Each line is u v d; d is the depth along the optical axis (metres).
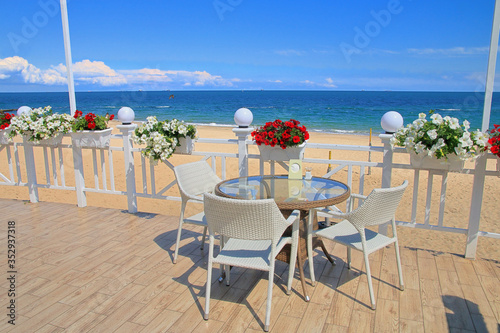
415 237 4.46
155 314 2.25
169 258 3.12
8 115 4.52
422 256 3.15
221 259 2.16
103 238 3.56
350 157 12.09
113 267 2.93
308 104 41.44
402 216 5.79
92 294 2.49
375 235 2.54
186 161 10.03
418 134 2.85
